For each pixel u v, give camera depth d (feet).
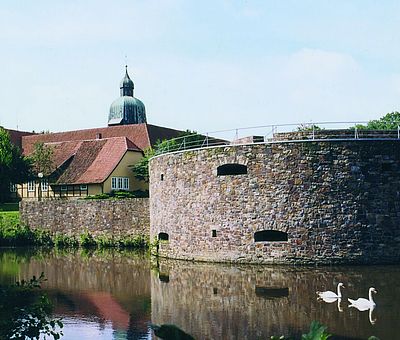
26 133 303.68
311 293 85.56
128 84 349.00
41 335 65.36
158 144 228.84
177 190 135.95
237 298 83.56
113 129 276.00
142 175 230.07
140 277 108.58
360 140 119.03
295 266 116.88
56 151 251.80
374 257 118.32
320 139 119.55
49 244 187.42
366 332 62.75
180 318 72.38
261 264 120.88
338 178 118.93
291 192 120.16
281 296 83.97
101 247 174.91
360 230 118.32
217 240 126.82
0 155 232.53
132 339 64.23
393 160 119.34
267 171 121.70
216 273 109.60
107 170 229.45
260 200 122.11
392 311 72.38
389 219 118.73
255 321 69.41
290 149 120.37
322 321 68.13
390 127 245.65
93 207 180.14
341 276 101.35
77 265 129.70
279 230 120.37
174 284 98.63
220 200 126.31
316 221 118.93
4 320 43.39
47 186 240.94
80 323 72.13
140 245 171.94
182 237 134.92
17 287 46.39
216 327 67.05
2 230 190.39
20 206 193.36
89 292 93.81
